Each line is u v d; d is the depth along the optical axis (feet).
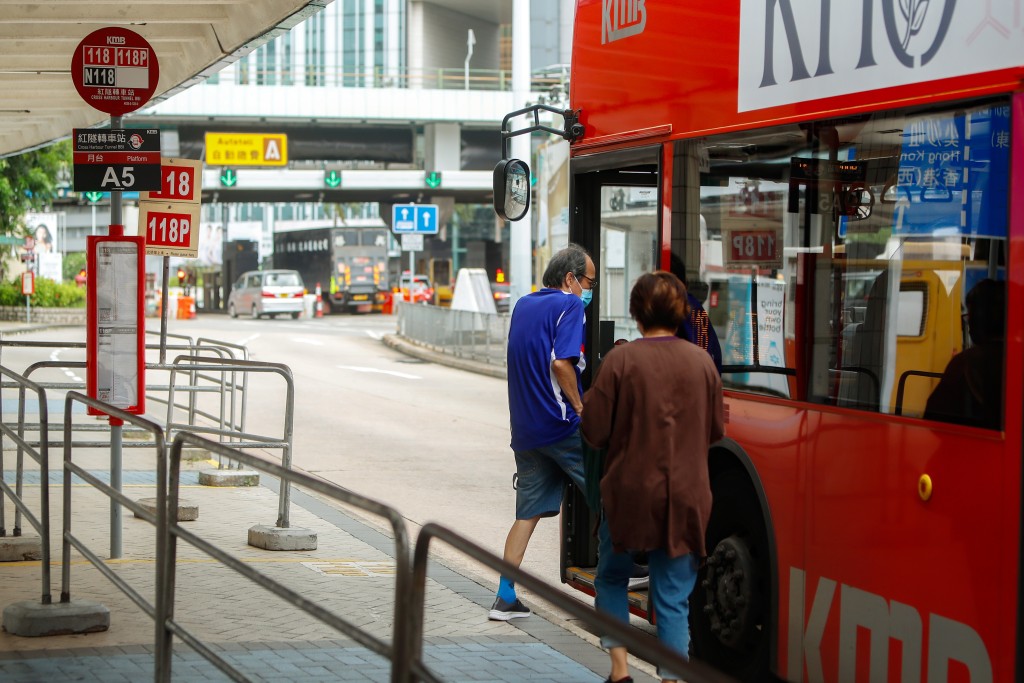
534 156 94.32
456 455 47.37
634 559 18.48
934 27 15.10
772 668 18.24
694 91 20.44
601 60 23.48
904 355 15.52
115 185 26.43
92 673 18.40
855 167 16.53
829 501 16.92
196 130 175.94
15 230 136.46
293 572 26.37
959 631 14.42
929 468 15.01
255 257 238.27
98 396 26.32
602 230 24.64
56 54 39.70
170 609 16.66
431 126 176.96
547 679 19.13
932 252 15.07
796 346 17.72
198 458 43.73
